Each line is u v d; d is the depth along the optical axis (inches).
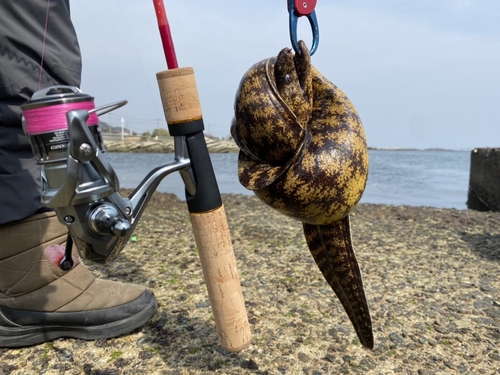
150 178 16.3
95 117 15.7
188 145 16.2
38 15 22.0
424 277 36.7
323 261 19.2
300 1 15.7
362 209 75.7
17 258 23.6
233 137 17.5
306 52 15.9
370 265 39.9
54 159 15.1
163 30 15.8
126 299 25.6
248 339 17.8
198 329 26.5
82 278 25.2
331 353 24.4
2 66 21.0
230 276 17.2
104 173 15.1
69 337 25.3
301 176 15.3
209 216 16.6
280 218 63.1
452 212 73.0
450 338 26.4
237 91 16.6
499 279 36.4
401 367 23.3
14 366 22.9
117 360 23.3
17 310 24.2
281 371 22.6
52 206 15.2
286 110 15.4
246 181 16.1
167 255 42.0
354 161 15.7
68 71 23.4
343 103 16.6
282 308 29.9
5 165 22.5
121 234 15.3
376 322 28.3
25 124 15.3
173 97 15.9
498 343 25.9
